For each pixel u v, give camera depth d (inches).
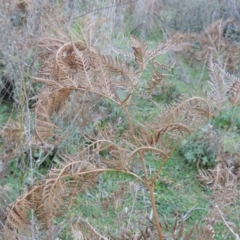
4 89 112.6
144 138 50.5
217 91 49.7
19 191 75.8
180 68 158.9
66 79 47.9
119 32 149.4
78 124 78.7
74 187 50.4
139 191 94.3
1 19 80.8
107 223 82.7
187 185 104.8
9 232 50.8
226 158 93.8
